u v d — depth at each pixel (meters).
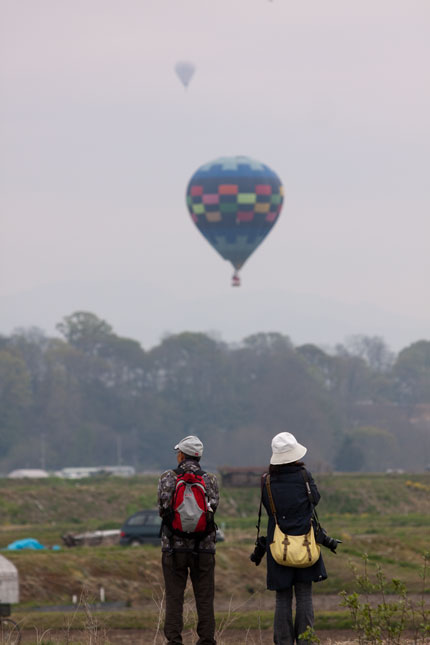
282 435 37.16
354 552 143.25
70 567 129.62
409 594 105.12
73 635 78.12
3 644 65.50
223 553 138.12
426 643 39.91
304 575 36.66
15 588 82.56
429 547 150.50
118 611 108.12
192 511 37.59
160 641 63.06
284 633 36.97
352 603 37.34
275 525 36.38
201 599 38.78
